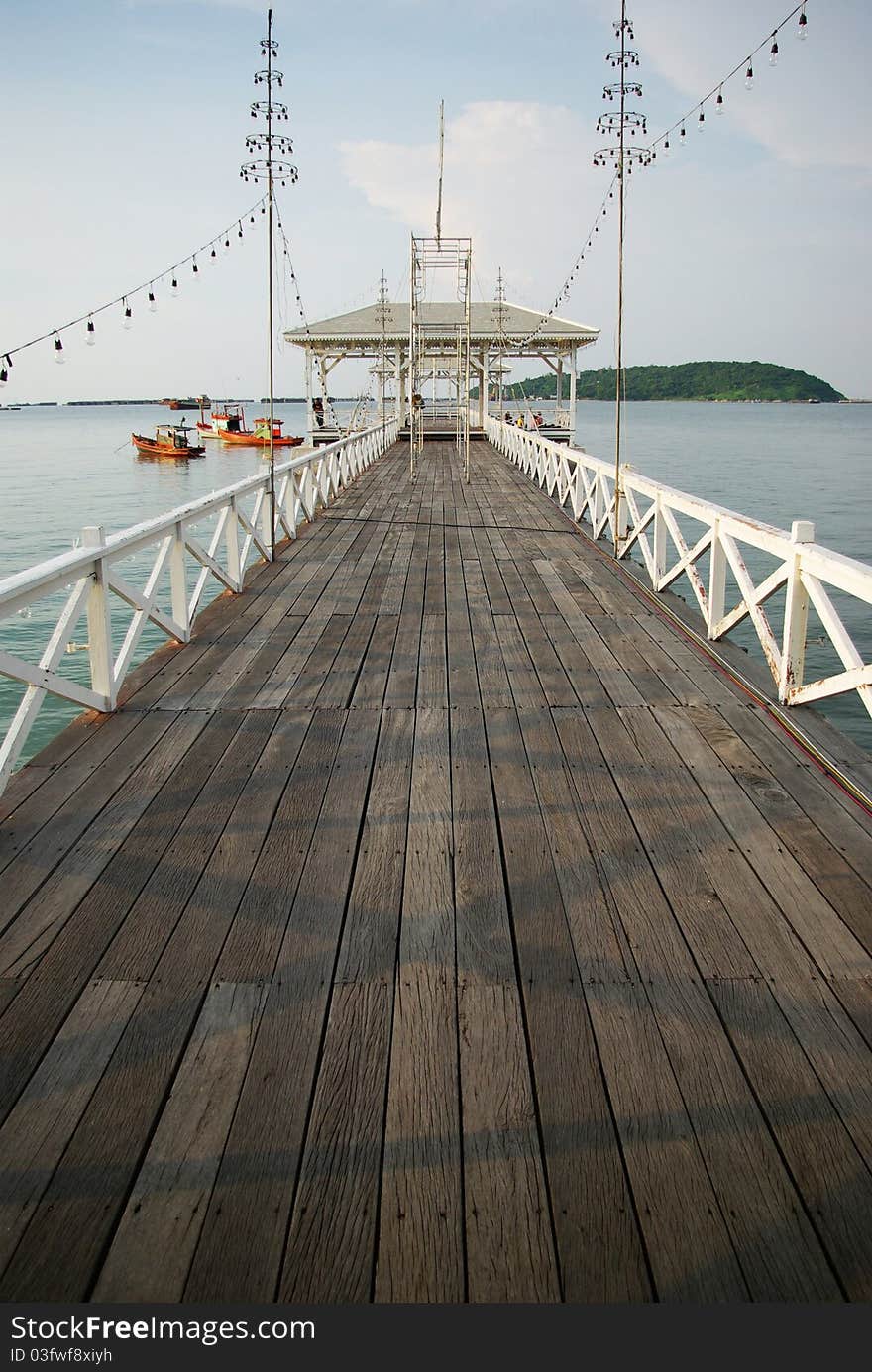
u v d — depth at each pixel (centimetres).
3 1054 230
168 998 253
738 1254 178
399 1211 187
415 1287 172
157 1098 216
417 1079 223
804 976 263
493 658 575
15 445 8669
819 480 3844
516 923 290
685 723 464
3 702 998
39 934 282
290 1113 212
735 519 555
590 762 415
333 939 281
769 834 346
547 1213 187
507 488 1542
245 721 466
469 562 890
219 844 340
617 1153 202
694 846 338
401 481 1656
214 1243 180
